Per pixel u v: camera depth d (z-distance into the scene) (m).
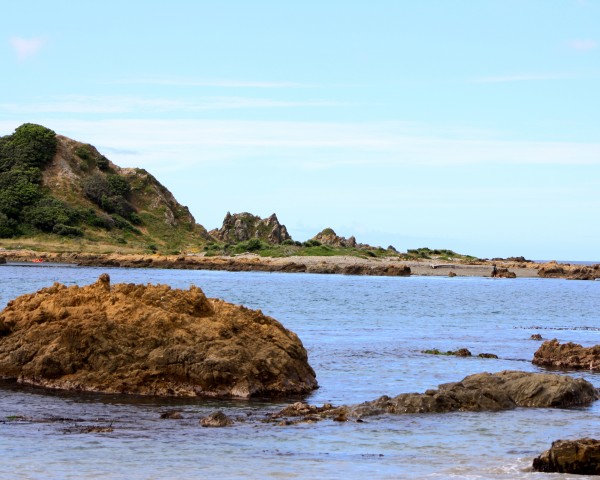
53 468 19.97
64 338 31.50
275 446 22.75
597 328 67.69
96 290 34.34
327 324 63.47
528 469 20.55
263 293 106.00
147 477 19.36
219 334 31.69
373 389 33.06
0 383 31.33
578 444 20.39
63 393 29.88
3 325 33.00
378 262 196.25
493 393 28.94
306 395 31.41
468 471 20.33
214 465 20.55
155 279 136.88
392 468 20.56
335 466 20.69
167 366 30.50
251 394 30.28
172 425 25.14
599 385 34.66
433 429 25.19
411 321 69.56
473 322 71.06
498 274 190.50
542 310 90.88
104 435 23.58
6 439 22.84
